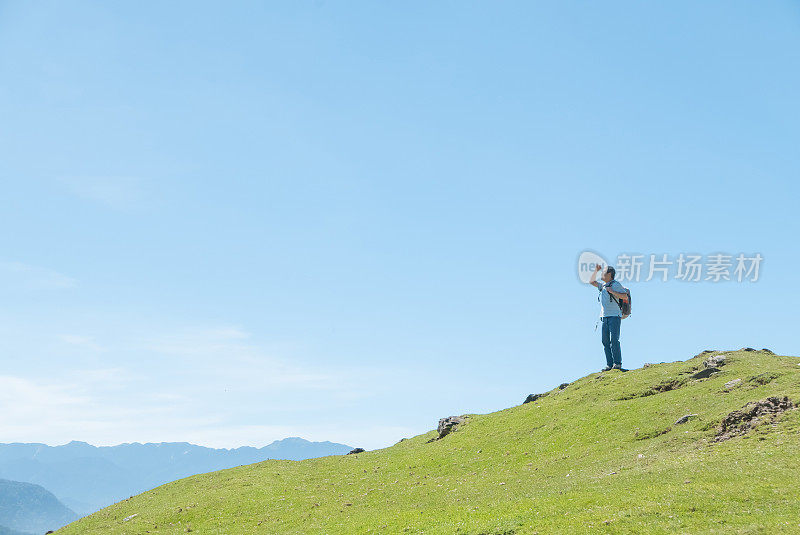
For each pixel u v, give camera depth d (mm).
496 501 44219
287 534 46812
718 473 36281
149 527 55875
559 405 72938
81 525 63031
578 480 44781
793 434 41062
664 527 29469
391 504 51781
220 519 55312
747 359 68875
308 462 81875
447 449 70875
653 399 63344
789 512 28656
